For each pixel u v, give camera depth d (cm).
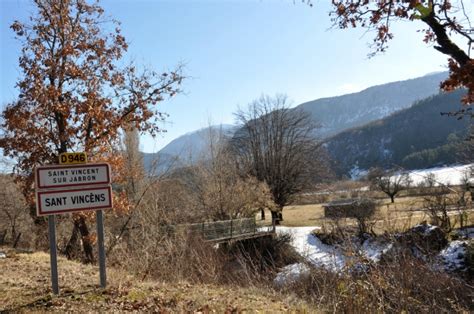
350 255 829
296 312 681
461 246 1485
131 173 1766
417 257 906
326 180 5791
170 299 718
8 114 1488
